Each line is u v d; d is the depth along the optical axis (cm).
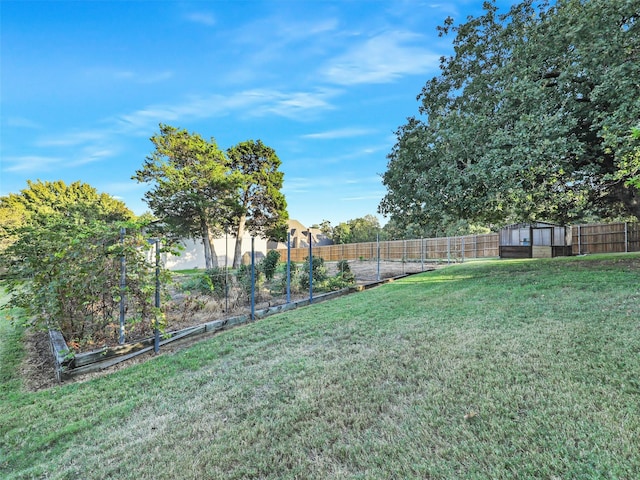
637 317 355
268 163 2364
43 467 208
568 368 259
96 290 436
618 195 820
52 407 289
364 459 187
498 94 740
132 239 441
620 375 240
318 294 821
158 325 435
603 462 161
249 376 319
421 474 171
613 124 560
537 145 614
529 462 168
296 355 364
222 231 2352
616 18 584
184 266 2398
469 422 208
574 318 379
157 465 199
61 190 3128
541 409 210
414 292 693
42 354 455
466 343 338
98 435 241
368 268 1558
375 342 379
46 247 431
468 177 704
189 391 300
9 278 448
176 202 1891
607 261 838
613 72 559
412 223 1038
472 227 2208
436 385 259
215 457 201
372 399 250
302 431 220
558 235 1485
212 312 634
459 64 916
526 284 615
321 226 4384
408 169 907
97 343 447
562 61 682
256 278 841
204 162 1966
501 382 250
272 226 2395
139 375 349
